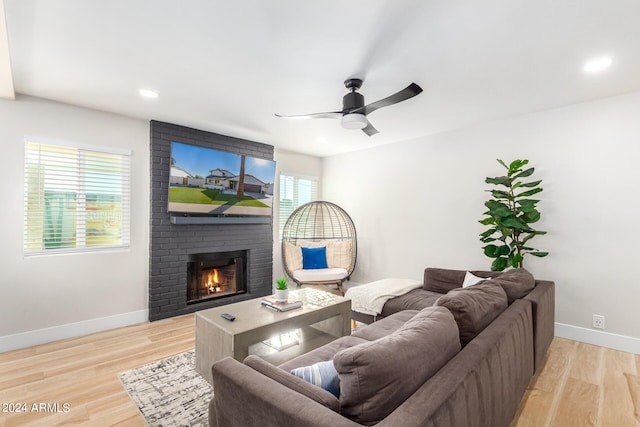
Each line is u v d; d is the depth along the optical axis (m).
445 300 1.57
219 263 4.25
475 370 1.15
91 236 3.24
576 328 3.02
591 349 2.83
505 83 2.59
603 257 2.89
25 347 2.83
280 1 1.62
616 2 1.61
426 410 0.88
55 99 2.96
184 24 1.82
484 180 3.65
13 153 2.80
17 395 2.09
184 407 1.96
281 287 2.55
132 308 3.46
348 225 5.19
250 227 4.51
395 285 3.39
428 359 1.14
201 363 2.32
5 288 2.76
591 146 2.96
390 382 1.00
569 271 3.07
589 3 1.61
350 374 1.00
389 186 4.64
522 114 3.36
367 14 1.72
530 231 2.94
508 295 2.12
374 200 4.84
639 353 2.71
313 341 2.61
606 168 2.88
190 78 2.52
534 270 3.26
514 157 3.42
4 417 1.87
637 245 2.74
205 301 4.04
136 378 2.30
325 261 4.90
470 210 3.78
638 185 2.73
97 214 3.27
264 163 4.46
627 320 2.78
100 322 3.24
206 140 3.98
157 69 2.37
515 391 1.62
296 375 1.24
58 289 3.01
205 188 3.86
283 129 3.91
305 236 5.45
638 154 2.73
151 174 3.55
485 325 1.61
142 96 2.88
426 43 2.00
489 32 1.88
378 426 0.82
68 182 3.11
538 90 2.73
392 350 1.05
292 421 0.92
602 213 2.90
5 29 1.75
